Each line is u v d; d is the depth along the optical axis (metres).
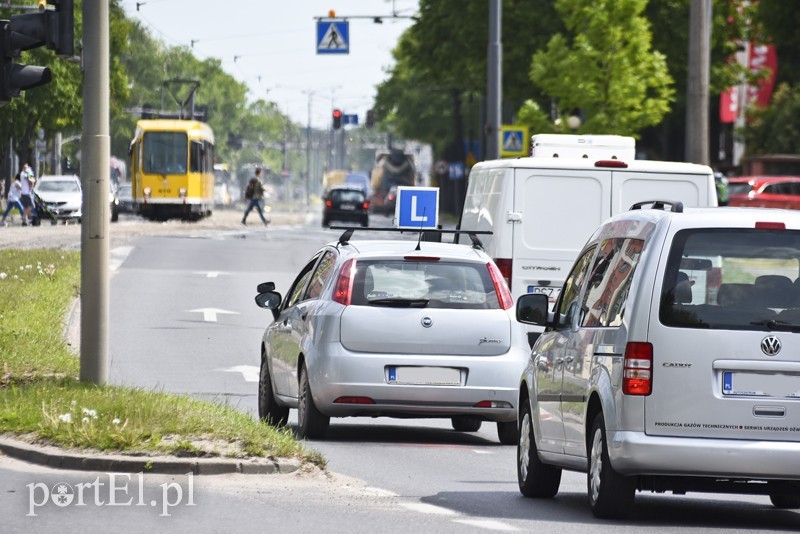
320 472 35.03
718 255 29.16
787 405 28.80
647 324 28.94
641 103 135.00
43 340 59.34
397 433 47.62
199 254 122.38
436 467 39.19
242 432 36.97
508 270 62.81
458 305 43.62
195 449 34.59
